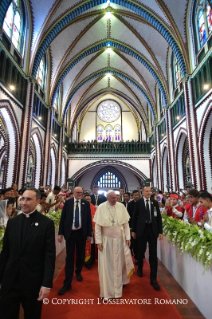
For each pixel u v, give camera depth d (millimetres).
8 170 12703
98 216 4254
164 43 17859
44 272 2465
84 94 28203
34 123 15602
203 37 13164
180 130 16078
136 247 6117
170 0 13758
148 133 28078
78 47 20016
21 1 13469
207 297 3289
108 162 26484
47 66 18750
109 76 28141
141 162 26547
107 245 4117
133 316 3342
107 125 33281
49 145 18297
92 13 17531
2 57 11117
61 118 23375
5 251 2584
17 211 5887
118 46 21422
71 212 4680
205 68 12539
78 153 26812
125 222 4297
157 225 4848
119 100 33688
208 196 4078
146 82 23641
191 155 13617
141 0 15227
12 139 12930
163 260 6055
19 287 2422
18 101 13000
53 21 15016
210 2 10641
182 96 15969
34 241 2521
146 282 4676
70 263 4391
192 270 3902
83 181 30531
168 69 18922
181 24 14523
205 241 3488
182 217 6055
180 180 16906
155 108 23656
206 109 12219
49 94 18969
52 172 21750
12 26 12312
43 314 3379
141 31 18359
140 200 5051
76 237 4605
